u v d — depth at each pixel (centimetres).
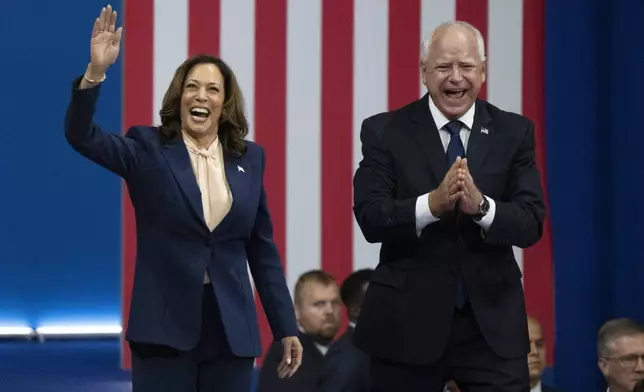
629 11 2478
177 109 1384
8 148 3231
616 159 2509
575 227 2592
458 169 1272
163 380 1334
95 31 1298
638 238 2470
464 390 1376
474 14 2614
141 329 1326
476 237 1356
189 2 2559
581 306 2592
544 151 2625
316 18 2595
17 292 3253
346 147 2602
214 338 1360
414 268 1358
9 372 2655
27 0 3231
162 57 2550
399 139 1379
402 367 1368
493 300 1351
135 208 1370
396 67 2612
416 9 2620
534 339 2075
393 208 1320
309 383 2131
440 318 1338
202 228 1346
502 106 2612
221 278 1361
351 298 2202
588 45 2577
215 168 1384
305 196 2586
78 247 3288
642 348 1977
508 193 1384
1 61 3219
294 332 1458
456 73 1351
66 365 2764
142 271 1349
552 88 2581
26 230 3250
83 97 1295
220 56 2567
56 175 3262
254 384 2467
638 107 2469
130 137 1370
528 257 2602
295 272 2578
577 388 2589
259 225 1450
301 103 2591
